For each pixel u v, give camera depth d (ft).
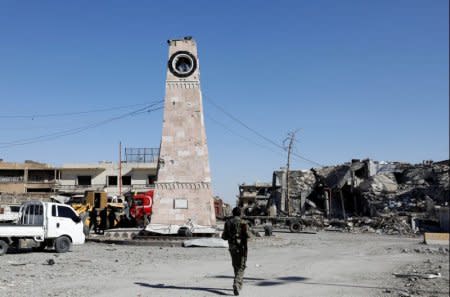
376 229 172.04
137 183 254.06
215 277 47.98
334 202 228.84
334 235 146.41
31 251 73.56
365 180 222.89
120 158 250.37
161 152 102.32
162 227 99.04
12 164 253.85
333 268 61.11
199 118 103.45
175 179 101.35
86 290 37.65
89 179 256.11
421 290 44.70
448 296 41.68
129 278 45.65
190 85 104.17
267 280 47.93
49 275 45.73
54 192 249.14
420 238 136.77
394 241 120.06
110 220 124.06
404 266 66.23
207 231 98.32
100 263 58.18
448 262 72.54
